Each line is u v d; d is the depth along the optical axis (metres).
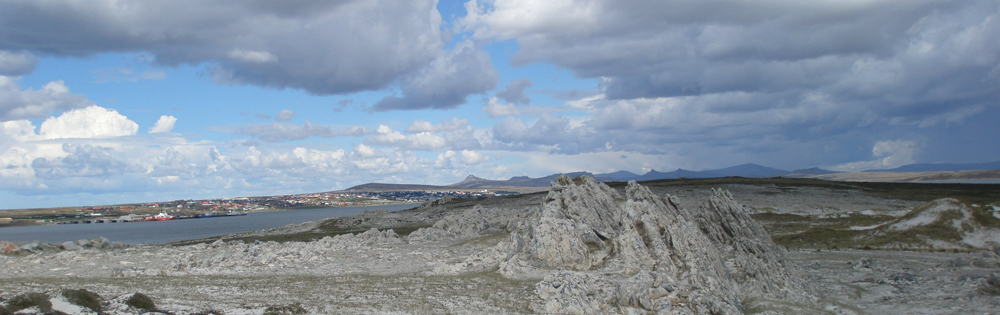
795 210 94.44
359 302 29.05
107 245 67.56
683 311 27.02
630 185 55.47
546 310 27.16
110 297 27.86
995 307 31.84
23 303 22.77
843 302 35.69
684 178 160.62
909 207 94.12
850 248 62.31
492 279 35.12
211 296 30.36
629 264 33.88
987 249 56.38
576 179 58.50
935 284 39.38
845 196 109.19
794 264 44.28
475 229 75.12
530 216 46.91
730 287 33.22
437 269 38.94
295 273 39.50
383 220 121.75
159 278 37.06
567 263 35.47
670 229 36.44
